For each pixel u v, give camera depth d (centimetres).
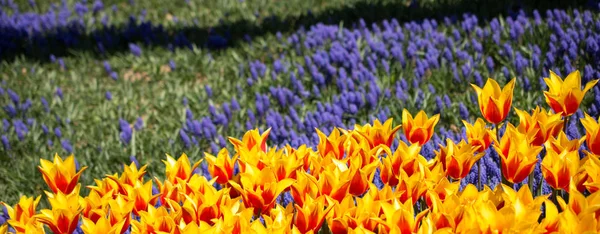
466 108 507
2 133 631
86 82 776
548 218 234
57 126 649
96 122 657
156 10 1064
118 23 1007
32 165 556
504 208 227
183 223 260
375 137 312
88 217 283
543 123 298
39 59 855
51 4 1130
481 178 359
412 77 616
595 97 479
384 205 245
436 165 282
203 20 973
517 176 271
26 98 729
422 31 723
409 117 310
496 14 759
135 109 678
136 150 573
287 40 791
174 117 645
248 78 684
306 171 314
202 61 782
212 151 563
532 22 673
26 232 266
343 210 257
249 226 247
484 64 629
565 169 262
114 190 300
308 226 252
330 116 535
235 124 595
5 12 1105
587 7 699
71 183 306
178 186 295
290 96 608
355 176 272
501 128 441
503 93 299
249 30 877
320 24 790
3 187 539
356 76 619
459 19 770
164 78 752
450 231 228
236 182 307
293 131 519
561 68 563
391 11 837
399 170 283
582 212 231
